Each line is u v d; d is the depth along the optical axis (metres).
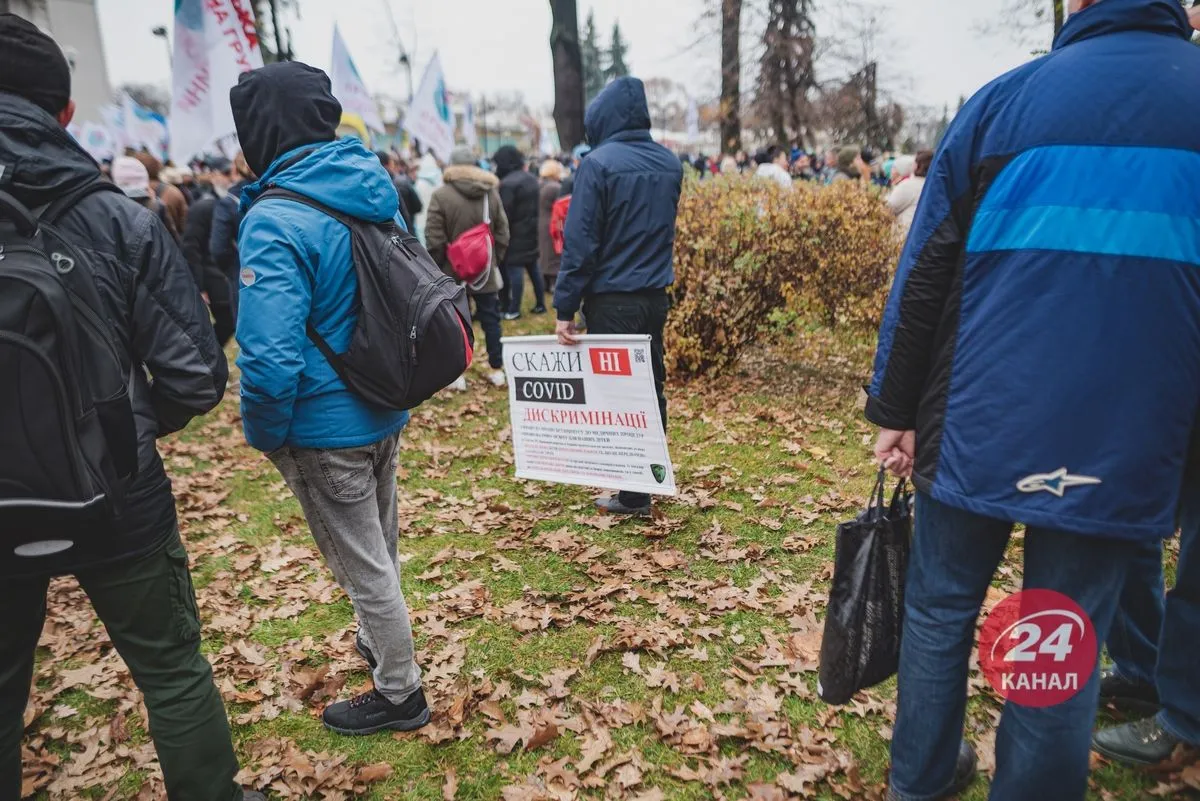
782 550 3.74
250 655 3.14
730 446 5.15
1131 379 1.53
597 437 3.89
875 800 2.24
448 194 6.39
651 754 2.49
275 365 2.01
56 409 1.57
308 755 2.54
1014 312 1.61
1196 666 2.13
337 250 2.14
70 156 1.76
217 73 6.67
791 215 6.23
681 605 3.31
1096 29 1.61
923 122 25.17
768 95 23.91
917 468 1.83
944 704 1.93
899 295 1.83
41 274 1.57
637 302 3.81
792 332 6.46
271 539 4.29
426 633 3.19
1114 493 1.57
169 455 5.79
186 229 6.81
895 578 2.08
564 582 3.56
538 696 2.78
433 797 2.37
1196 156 1.49
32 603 1.86
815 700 2.67
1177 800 2.17
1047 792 1.80
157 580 1.92
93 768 2.60
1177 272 1.49
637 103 3.72
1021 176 1.59
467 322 2.35
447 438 5.73
